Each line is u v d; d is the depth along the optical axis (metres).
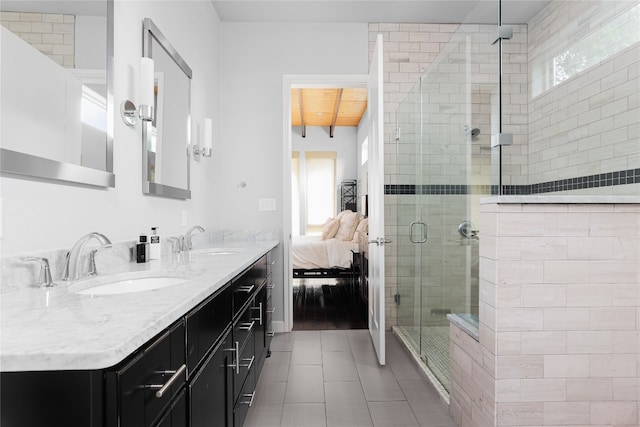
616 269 1.44
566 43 2.41
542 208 1.43
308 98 6.24
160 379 0.79
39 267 1.11
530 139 2.44
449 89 2.43
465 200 2.20
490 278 1.48
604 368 1.44
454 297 2.36
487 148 1.97
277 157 3.47
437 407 2.03
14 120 1.04
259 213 3.46
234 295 1.56
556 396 1.43
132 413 0.66
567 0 2.40
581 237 1.44
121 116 1.64
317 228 8.54
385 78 3.48
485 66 2.01
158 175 2.03
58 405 0.59
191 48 2.64
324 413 1.97
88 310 0.83
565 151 2.41
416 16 3.37
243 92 3.46
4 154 0.99
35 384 0.59
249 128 3.46
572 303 1.44
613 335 1.44
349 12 3.30
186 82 2.48
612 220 1.45
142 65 1.66
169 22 2.23
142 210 1.85
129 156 1.71
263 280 2.45
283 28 3.46
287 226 3.45
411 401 2.10
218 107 3.39
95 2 1.41
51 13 1.18
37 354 0.57
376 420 1.90
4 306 0.87
